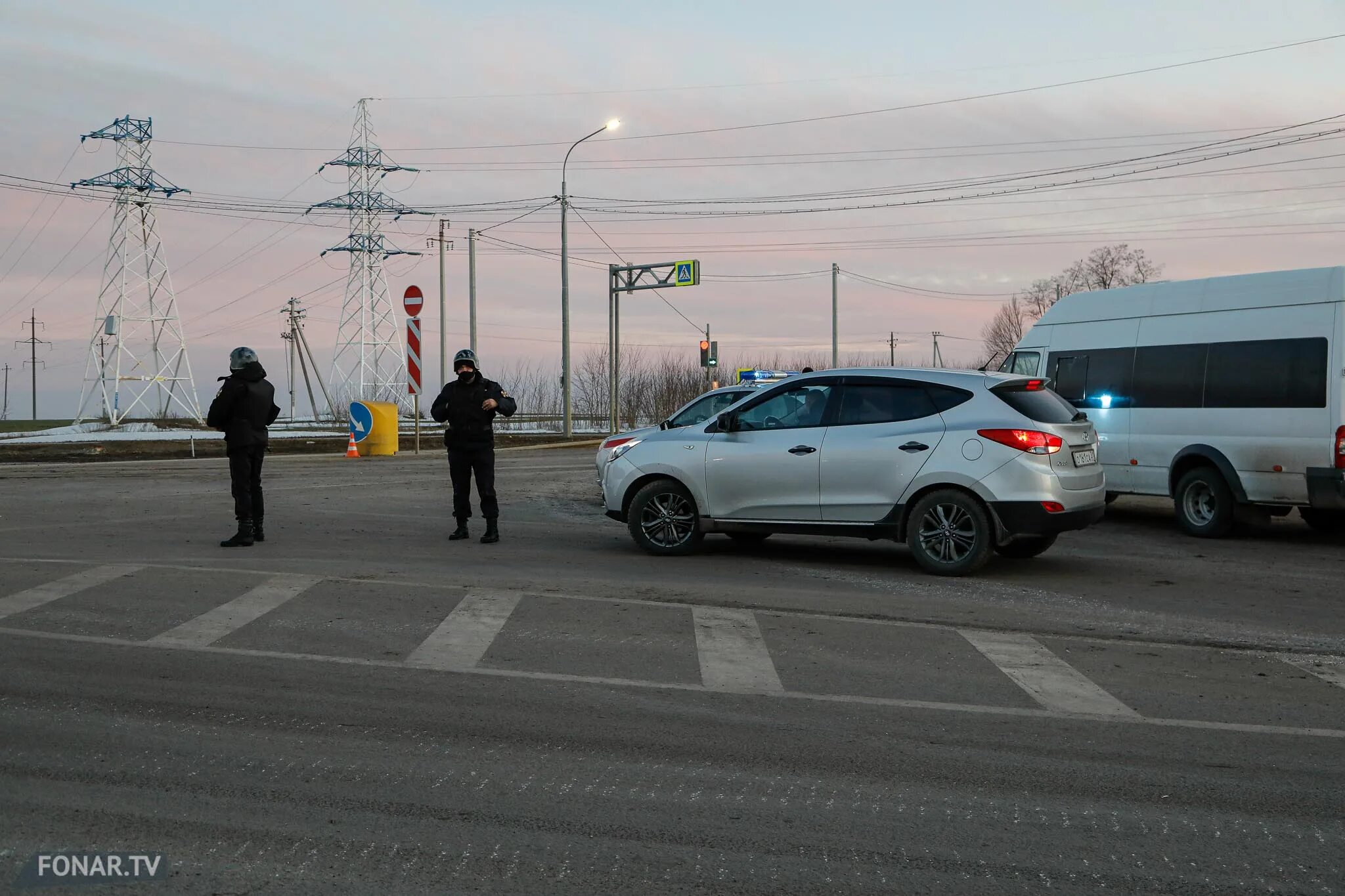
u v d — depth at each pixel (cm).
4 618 772
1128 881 382
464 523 1187
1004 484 941
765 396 1061
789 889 373
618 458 1114
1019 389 980
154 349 5116
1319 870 393
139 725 542
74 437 3791
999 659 687
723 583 932
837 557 1084
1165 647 728
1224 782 481
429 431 3966
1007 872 388
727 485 1049
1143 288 1384
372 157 5669
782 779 477
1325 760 511
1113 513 1542
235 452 1112
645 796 455
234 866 388
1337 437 1154
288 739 523
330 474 2050
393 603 829
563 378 3741
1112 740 536
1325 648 730
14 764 486
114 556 1041
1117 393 1391
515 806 443
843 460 999
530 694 601
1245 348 1249
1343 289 1166
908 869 389
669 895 368
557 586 903
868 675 646
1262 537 1292
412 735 531
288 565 991
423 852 400
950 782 477
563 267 3728
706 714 571
